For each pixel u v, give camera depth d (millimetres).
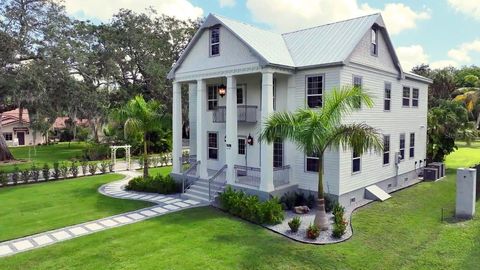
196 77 18859
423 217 14305
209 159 21344
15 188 20938
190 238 11883
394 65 19734
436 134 25656
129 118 20750
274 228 12914
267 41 17422
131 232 12508
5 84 25141
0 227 13250
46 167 23953
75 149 46094
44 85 27359
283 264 9891
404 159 21656
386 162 19547
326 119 11531
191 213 14969
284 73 16094
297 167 16859
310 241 11570
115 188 20781
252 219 13680
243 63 16406
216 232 12500
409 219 14016
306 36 18375
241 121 18531
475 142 49469
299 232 12461
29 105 31828
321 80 15664
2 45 25125
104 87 40656
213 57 17828
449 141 25875
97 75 37312
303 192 16656
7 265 9773
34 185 21922
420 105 23734
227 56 17125
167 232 12484
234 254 10531
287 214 14805
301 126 11469
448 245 11234
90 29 36344
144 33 39219
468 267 9664
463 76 55219
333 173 15625
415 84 22734
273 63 15148
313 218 14219
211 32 17922
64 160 34719
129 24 38688
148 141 37562
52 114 31703
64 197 18391
